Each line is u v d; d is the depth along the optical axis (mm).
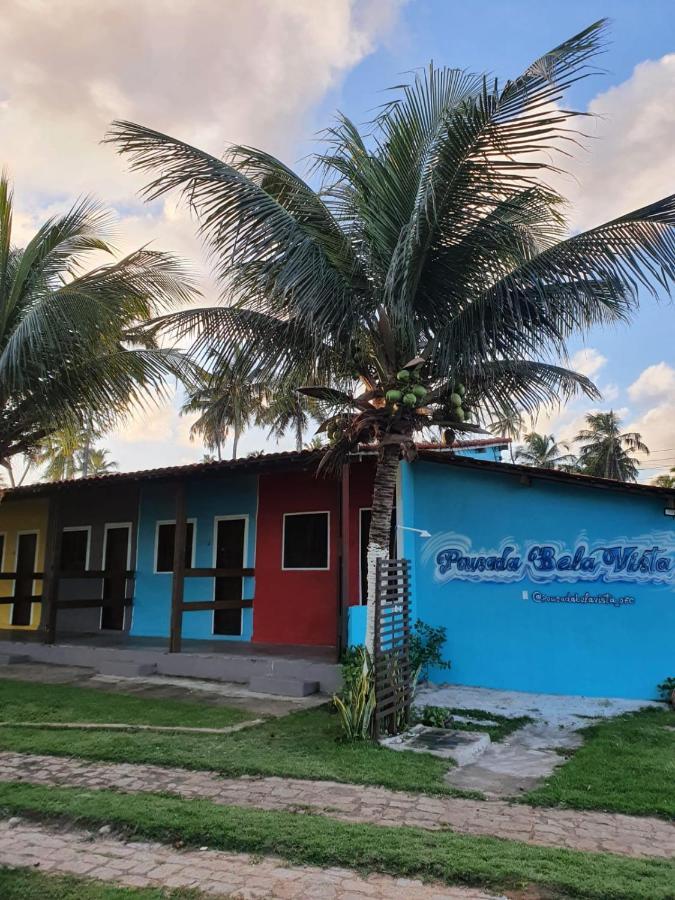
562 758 6285
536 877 3621
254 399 9828
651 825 4605
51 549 15844
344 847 3996
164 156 6938
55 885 3611
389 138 6957
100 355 10336
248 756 6062
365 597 11211
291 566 12141
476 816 4727
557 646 9258
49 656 11859
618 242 6660
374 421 7410
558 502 9562
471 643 9758
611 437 46031
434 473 10477
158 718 7609
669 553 8812
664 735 6875
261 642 12148
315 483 12180
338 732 6945
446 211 6910
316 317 6996
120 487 13320
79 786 5297
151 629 13789
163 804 4754
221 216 6875
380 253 7129
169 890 3539
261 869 3812
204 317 8094
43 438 11664
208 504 13516
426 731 7051
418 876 3707
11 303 9648
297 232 6906
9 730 7113
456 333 7258
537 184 6730
